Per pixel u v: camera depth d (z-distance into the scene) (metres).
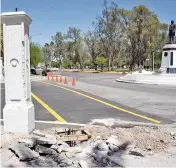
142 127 7.42
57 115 9.96
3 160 5.10
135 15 59.38
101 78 41.28
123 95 17.17
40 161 5.13
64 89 21.50
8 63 6.46
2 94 16.81
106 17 66.38
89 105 12.62
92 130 6.84
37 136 6.23
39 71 68.12
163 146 5.86
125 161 5.11
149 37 60.53
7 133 6.49
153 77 29.73
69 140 6.07
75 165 4.97
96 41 75.31
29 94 6.83
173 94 17.97
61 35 100.50
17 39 6.35
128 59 74.62
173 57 31.89
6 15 6.23
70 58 96.56
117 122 8.31
